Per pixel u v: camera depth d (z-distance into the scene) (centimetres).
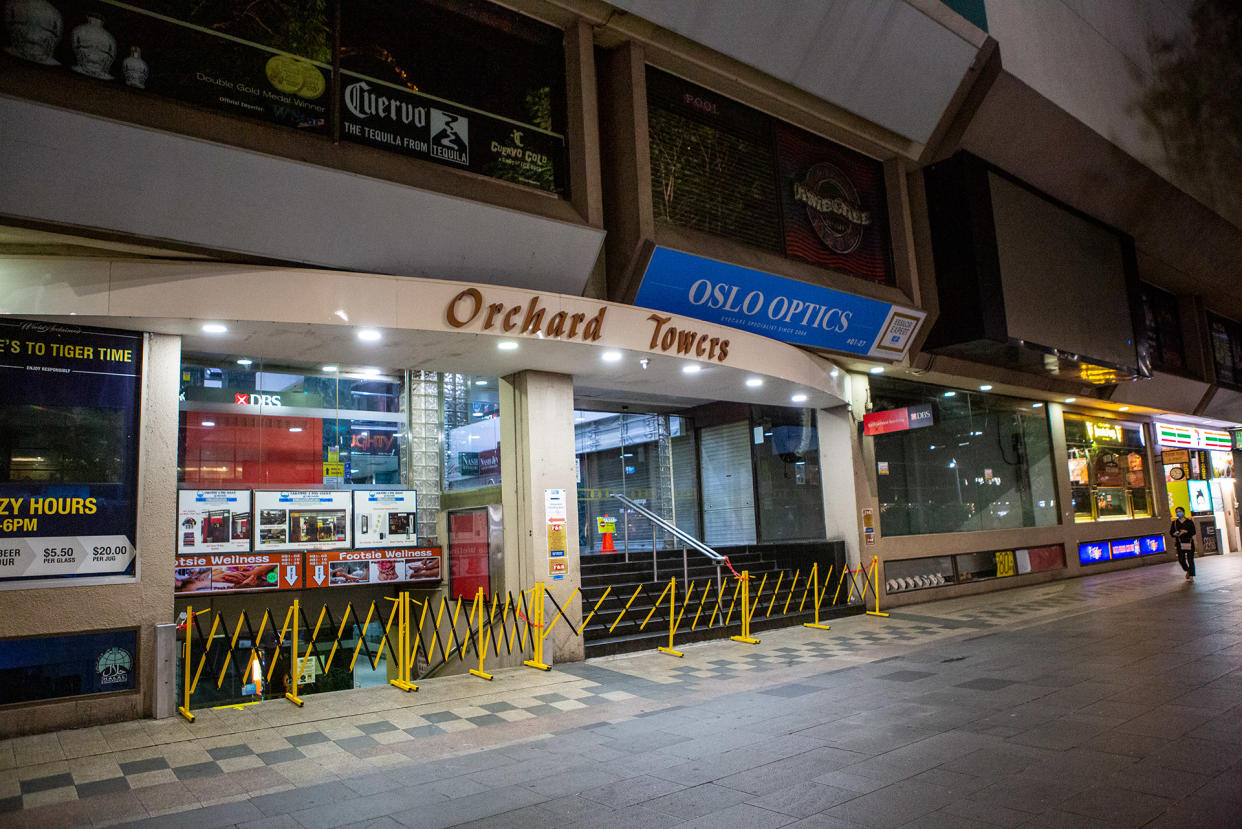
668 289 1108
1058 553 2083
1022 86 1438
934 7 1245
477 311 877
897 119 1377
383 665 1266
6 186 645
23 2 649
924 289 1523
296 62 802
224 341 867
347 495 1138
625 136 1080
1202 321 2492
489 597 1121
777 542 1672
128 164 673
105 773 605
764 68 1173
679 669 1004
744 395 1421
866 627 1330
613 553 1481
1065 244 1733
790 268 1261
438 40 930
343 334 851
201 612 988
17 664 715
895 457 1697
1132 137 1769
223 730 727
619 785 563
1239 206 2177
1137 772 545
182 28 736
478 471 1254
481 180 923
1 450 727
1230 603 1420
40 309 699
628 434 1769
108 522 774
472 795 548
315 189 770
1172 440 2702
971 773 559
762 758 617
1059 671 902
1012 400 2067
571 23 1038
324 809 524
